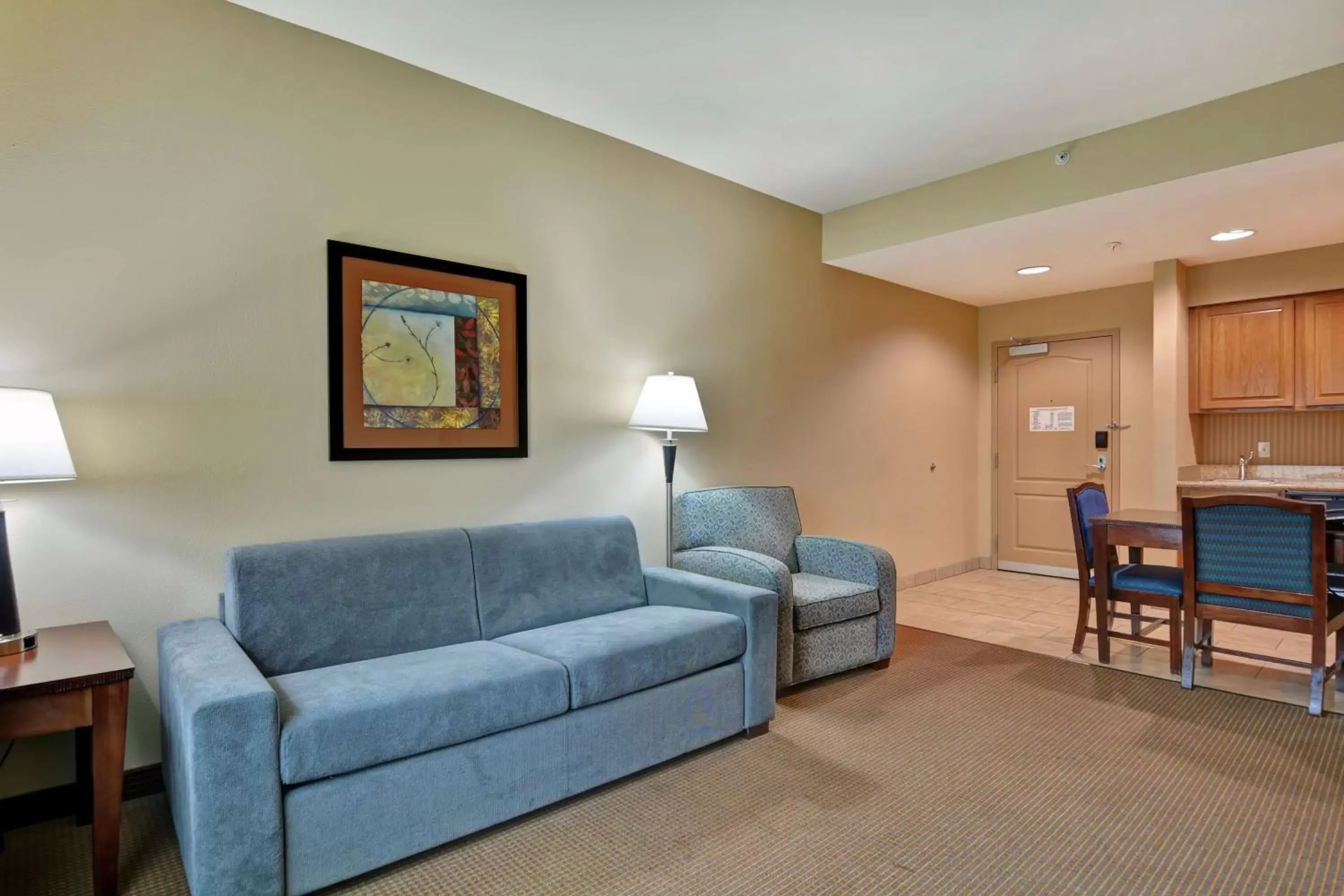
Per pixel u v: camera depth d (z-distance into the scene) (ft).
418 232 8.99
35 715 5.22
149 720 7.27
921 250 13.97
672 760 8.09
